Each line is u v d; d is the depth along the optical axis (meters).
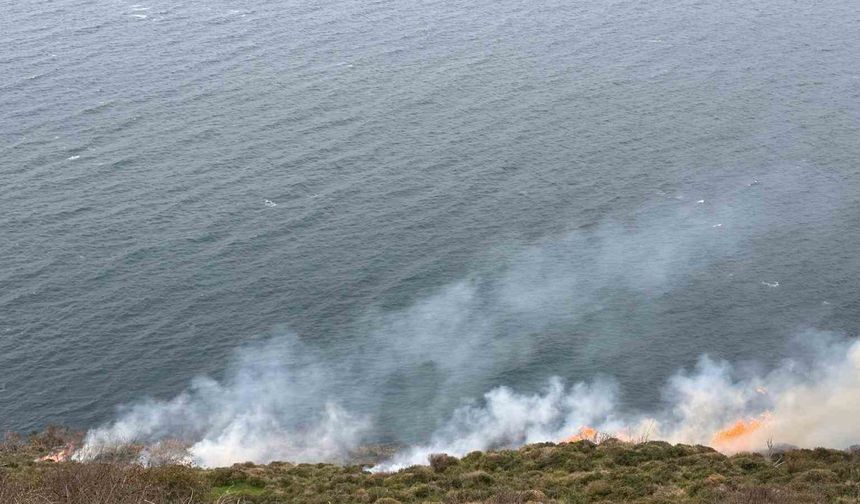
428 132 138.00
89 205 116.44
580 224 117.38
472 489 47.94
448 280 107.19
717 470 50.34
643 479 48.78
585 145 135.50
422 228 115.19
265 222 114.69
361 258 109.56
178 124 139.00
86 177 123.00
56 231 110.75
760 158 132.38
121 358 93.25
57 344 93.88
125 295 101.19
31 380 89.44
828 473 48.91
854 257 110.38
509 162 130.12
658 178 127.56
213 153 130.38
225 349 95.88
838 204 121.06
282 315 100.75
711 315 102.06
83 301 99.81
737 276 107.94
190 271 105.56
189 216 115.19
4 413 85.31
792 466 51.25
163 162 127.69
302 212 117.00
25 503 32.47
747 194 123.75
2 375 89.62
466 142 135.25
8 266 104.19
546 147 134.50
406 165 128.50
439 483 49.69
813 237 114.44
